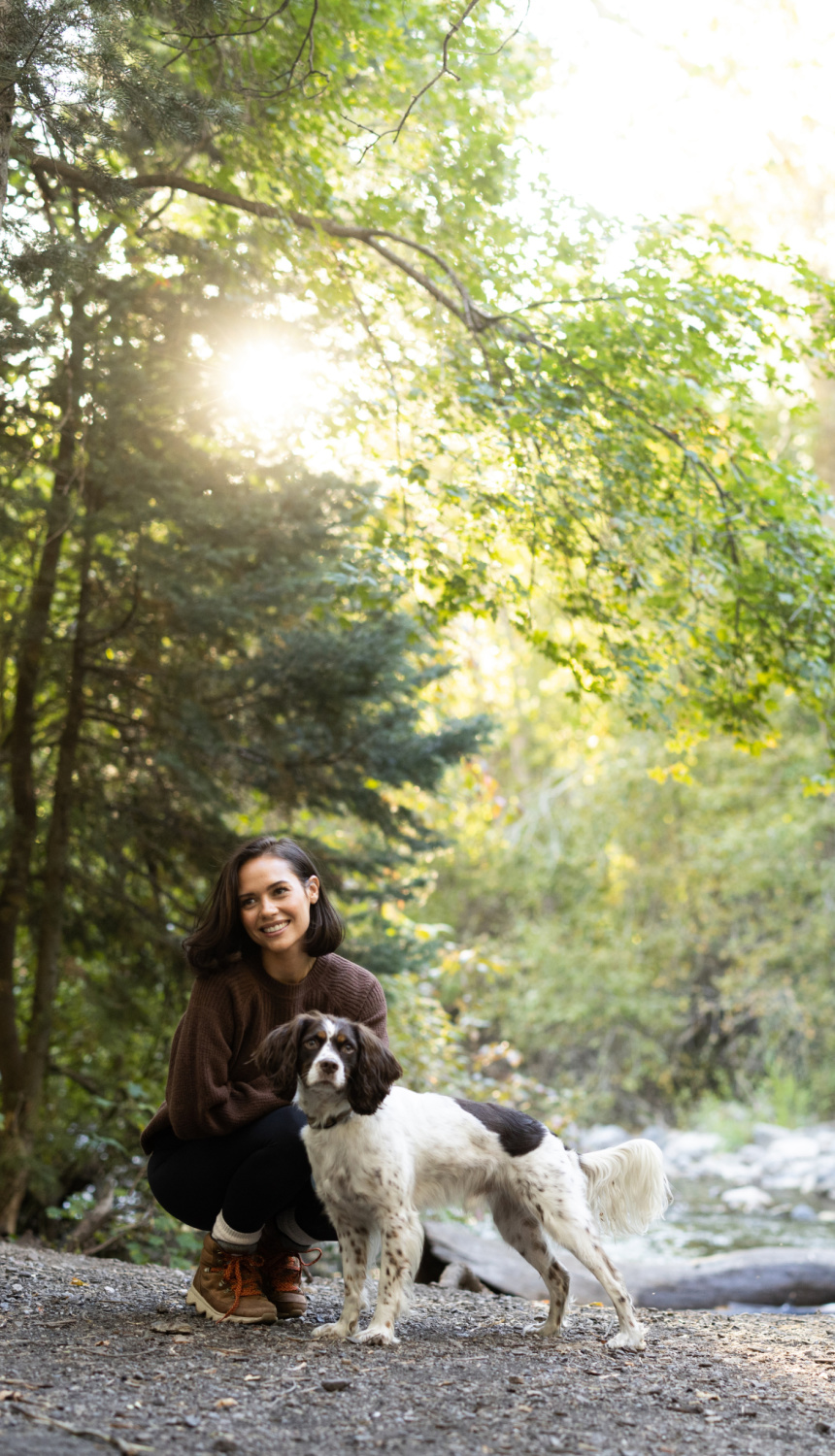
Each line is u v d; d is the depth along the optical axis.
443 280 6.98
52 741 7.30
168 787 7.13
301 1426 2.48
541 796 18.47
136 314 6.14
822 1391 2.96
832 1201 11.94
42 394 5.88
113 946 7.43
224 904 3.43
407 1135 3.26
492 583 6.59
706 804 16.64
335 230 6.42
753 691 7.47
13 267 4.77
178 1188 3.43
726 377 6.85
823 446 16.06
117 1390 2.66
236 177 7.11
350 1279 3.28
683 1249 8.89
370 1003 3.58
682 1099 18.19
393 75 6.18
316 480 6.49
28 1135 6.75
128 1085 6.85
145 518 6.12
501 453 6.50
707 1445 2.46
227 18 4.82
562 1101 11.21
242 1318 3.39
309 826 9.12
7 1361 2.87
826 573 6.80
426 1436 2.45
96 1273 4.32
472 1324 3.72
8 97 4.04
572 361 6.49
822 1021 17.08
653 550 7.38
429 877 10.30
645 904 17.56
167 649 6.86
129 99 4.25
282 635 6.87
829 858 17.22
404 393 6.67
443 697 9.84
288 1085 3.13
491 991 17.83
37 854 7.43
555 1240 3.35
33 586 6.66
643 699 7.21
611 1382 2.93
